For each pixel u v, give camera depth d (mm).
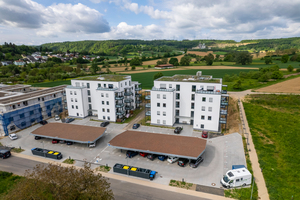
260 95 80312
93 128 56000
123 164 42219
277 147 45688
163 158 43219
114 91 64875
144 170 37875
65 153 47656
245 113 66875
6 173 39219
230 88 97062
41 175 25297
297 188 32125
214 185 34469
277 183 33656
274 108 67688
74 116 73562
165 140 47312
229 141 50625
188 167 40594
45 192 25203
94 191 24672
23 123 64062
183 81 61000
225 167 39938
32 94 74188
